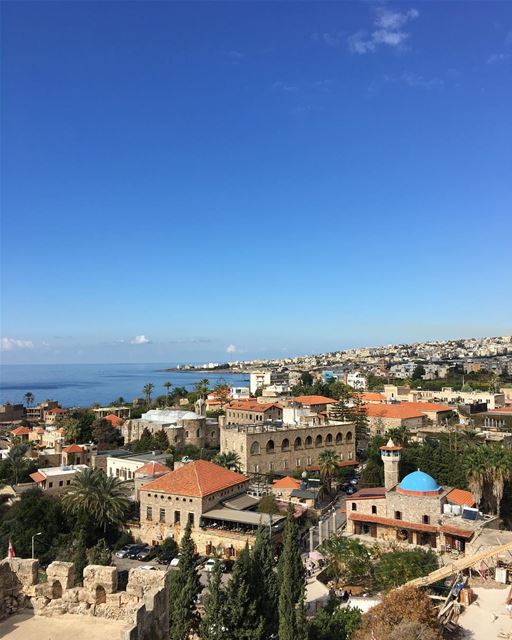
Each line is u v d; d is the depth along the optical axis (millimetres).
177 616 47344
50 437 193375
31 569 20594
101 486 95375
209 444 175875
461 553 73188
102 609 19844
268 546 50125
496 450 90812
